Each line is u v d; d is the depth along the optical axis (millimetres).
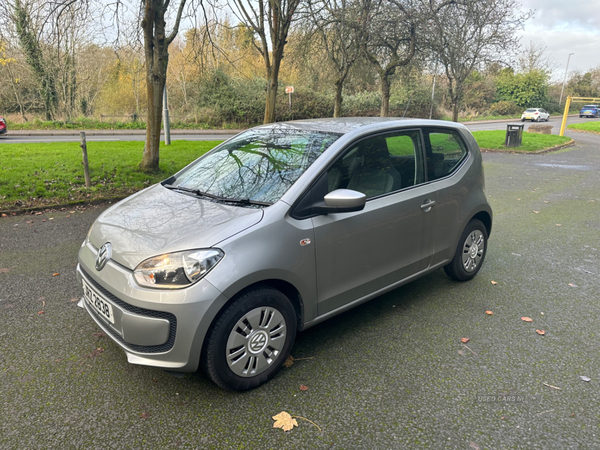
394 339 3277
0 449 2152
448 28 15289
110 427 2322
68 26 8633
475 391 2666
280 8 12312
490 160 14609
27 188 7934
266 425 2357
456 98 18562
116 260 2535
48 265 4652
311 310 2881
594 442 2250
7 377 2734
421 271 3715
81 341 3174
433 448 2205
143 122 28250
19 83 27406
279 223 2627
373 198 3184
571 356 3064
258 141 3525
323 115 33000
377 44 15773
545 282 4402
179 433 2287
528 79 54625
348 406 2520
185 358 2350
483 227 4320
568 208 7641
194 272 2330
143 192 3480
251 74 32812
